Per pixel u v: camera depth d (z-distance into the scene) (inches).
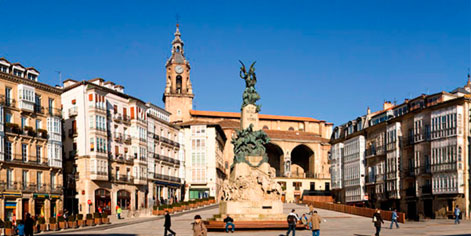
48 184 2694.4
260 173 1899.6
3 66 2568.9
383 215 2362.2
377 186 3405.5
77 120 3065.9
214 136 4424.2
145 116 3609.7
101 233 1791.3
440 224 2114.9
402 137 3120.1
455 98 2632.9
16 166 2507.4
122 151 3334.2
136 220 2479.1
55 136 2783.0
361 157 3651.6
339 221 2258.9
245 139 1940.2
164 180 3870.6
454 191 2576.3
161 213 2780.5
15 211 2472.9
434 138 2736.2
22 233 1456.7
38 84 2704.2
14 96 2573.8
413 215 2970.0
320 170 5546.3
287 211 2898.6
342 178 4042.8
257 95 2028.8
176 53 5841.5
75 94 3093.0
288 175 5408.5
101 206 3088.1
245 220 1785.2
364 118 3742.6
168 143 4045.3
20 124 2573.8
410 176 2979.8
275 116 5954.7
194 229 1039.0
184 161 4382.4
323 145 5615.2
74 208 3004.4
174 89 5728.3
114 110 3302.2
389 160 3225.9
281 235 1583.4
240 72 2055.9
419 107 3024.1
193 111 5649.6
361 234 1657.2
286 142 5462.6
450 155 2620.6
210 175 4377.5
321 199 4473.4
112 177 3184.1
